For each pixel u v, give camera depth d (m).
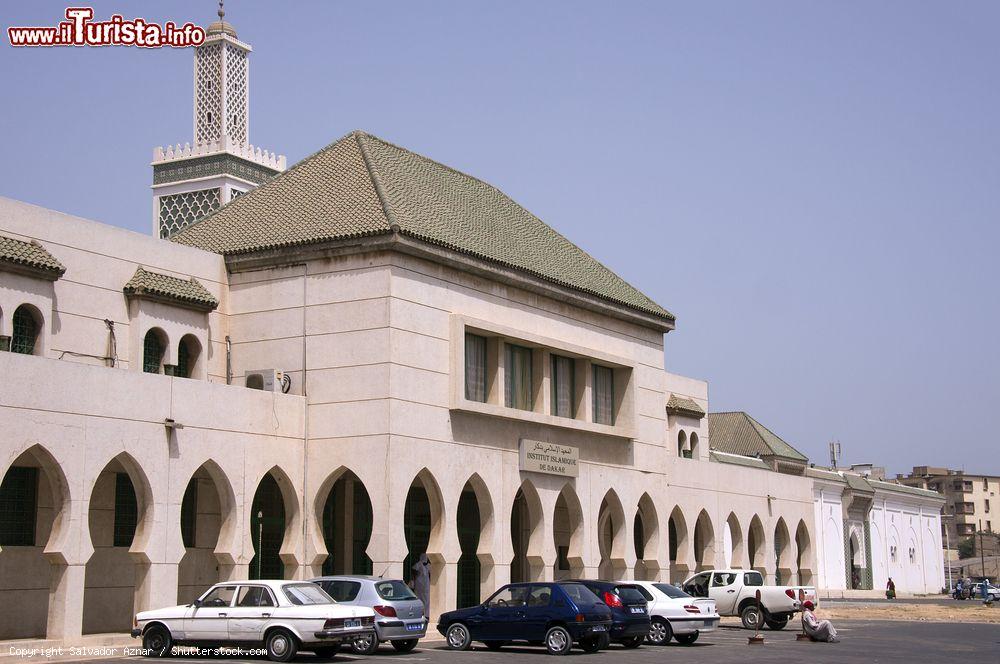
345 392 37.22
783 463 78.00
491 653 29.91
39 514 33.16
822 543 81.25
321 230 38.56
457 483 39.09
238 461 35.12
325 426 37.38
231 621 25.97
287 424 36.97
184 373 37.88
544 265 45.12
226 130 62.34
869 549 89.75
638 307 49.44
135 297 35.91
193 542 37.16
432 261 38.94
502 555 40.91
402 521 36.47
